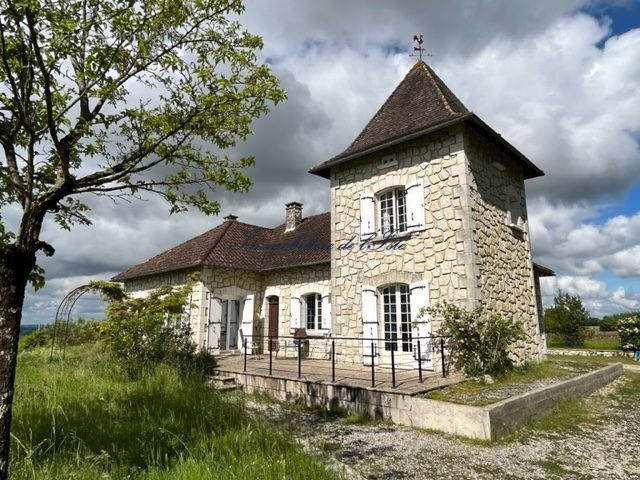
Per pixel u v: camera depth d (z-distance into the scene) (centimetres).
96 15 334
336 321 1113
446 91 1150
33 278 325
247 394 893
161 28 386
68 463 344
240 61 423
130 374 797
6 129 304
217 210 468
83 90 341
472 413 589
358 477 427
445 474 457
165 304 1084
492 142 1033
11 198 369
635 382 1074
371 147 1039
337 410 757
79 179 341
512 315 1009
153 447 399
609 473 464
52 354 1073
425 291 920
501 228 1030
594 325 2611
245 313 1463
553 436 600
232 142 462
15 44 286
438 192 942
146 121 404
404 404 671
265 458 369
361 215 1088
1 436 272
